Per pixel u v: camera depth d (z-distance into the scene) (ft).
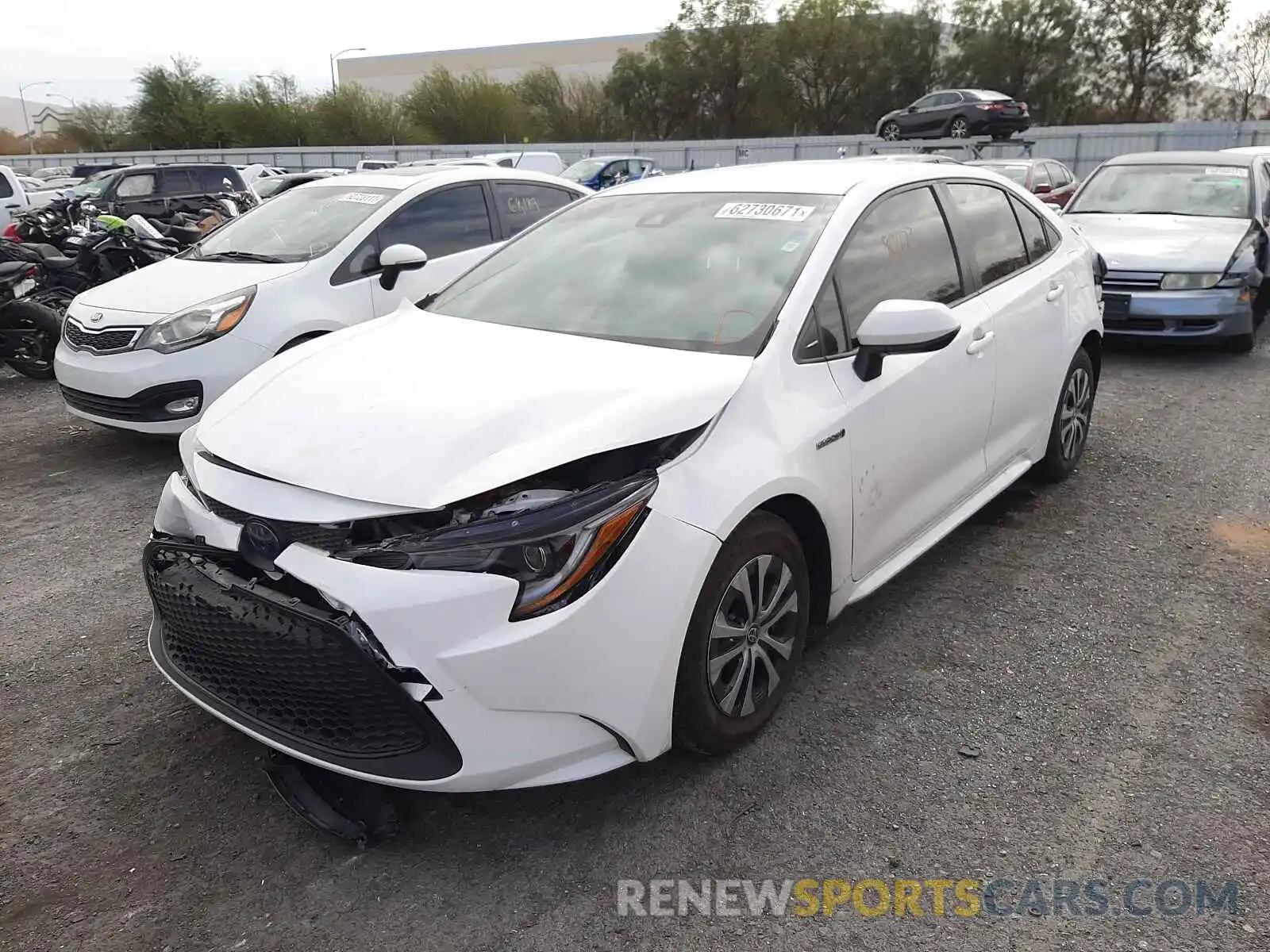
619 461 8.11
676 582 8.05
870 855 8.20
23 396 25.00
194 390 17.92
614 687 7.86
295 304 18.84
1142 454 18.39
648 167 87.10
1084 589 12.93
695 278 10.67
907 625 12.00
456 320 11.18
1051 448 15.78
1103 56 151.23
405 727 7.61
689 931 7.45
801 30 154.30
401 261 17.13
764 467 8.78
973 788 9.00
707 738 8.92
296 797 8.54
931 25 154.40
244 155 133.18
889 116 99.45
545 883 7.93
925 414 11.23
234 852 8.30
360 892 7.86
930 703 10.34
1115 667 11.03
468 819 8.68
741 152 114.11
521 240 13.02
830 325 10.18
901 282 11.43
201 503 8.63
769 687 9.56
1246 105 147.43
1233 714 10.13
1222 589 12.90
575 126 177.88
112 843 8.41
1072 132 101.24
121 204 50.11
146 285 19.39
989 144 86.28
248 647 7.96
